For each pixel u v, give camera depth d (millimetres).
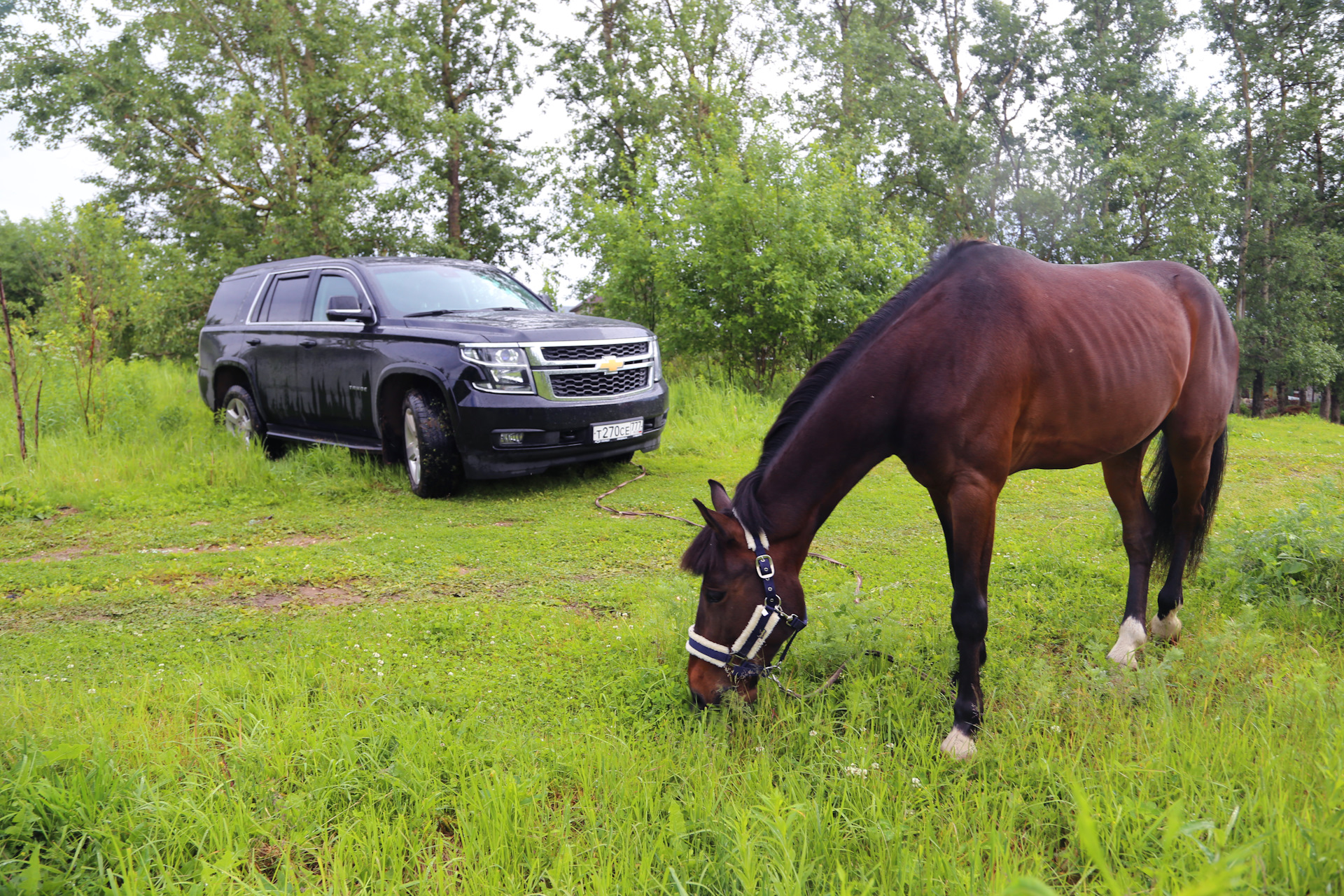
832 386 3037
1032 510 7070
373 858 2221
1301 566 4238
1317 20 29266
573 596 4812
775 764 2730
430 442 7242
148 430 9922
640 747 2869
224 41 19344
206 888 2070
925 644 3771
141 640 4094
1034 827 2309
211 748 2867
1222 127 27375
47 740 2701
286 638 4094
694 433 10430
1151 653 3777
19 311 11586
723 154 14477
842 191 13891
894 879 2088
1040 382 3141
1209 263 27609
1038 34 31141
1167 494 4176
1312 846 1894
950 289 3113
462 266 8898
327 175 18547
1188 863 1967
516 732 3037
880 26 30391
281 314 9062
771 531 2926
